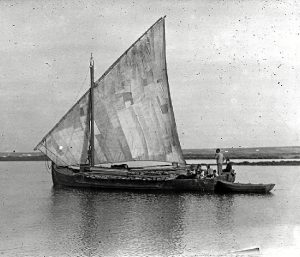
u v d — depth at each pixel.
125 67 40.16
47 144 41.09
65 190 40.00
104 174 39.94
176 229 23.33
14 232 22.97
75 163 41.00
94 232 22.95
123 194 36.78
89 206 30.91
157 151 39.97
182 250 19.28
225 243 20.45
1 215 27.73
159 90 39.75
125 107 40.25
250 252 18.94
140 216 27.05
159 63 39.50
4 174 71.50
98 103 40.50
